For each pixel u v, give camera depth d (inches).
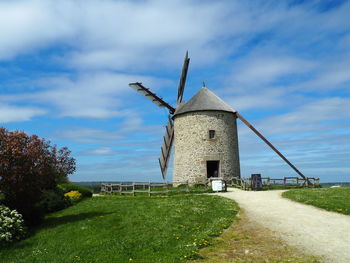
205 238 394.9
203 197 729.6
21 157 535.5
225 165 1100.5
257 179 921.5
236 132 1186.6
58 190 796.0
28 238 490.0
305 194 708.7
